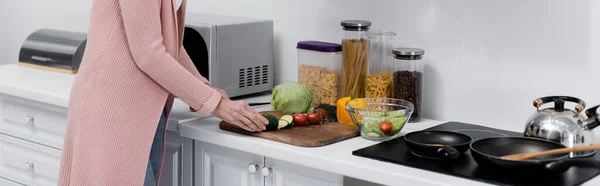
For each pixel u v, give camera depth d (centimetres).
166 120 217
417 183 176
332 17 259
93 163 202
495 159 174
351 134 212
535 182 170
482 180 172
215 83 250
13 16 367
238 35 255
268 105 256
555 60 215
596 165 183
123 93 200
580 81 212
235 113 208
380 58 241
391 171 181
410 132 208
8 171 279
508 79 225
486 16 225
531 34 218
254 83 266
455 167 182
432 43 238
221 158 228
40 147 265
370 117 207
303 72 250
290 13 270
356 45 236
